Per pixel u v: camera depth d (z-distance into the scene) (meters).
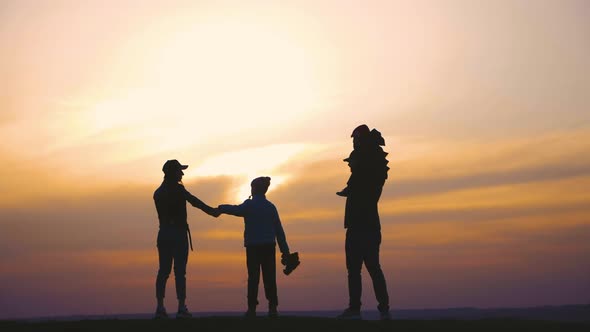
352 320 11.04
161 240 12.04
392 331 10.11
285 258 12.53
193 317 11.65
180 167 12.29
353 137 12.12
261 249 12.23
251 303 12.09
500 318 11.60
